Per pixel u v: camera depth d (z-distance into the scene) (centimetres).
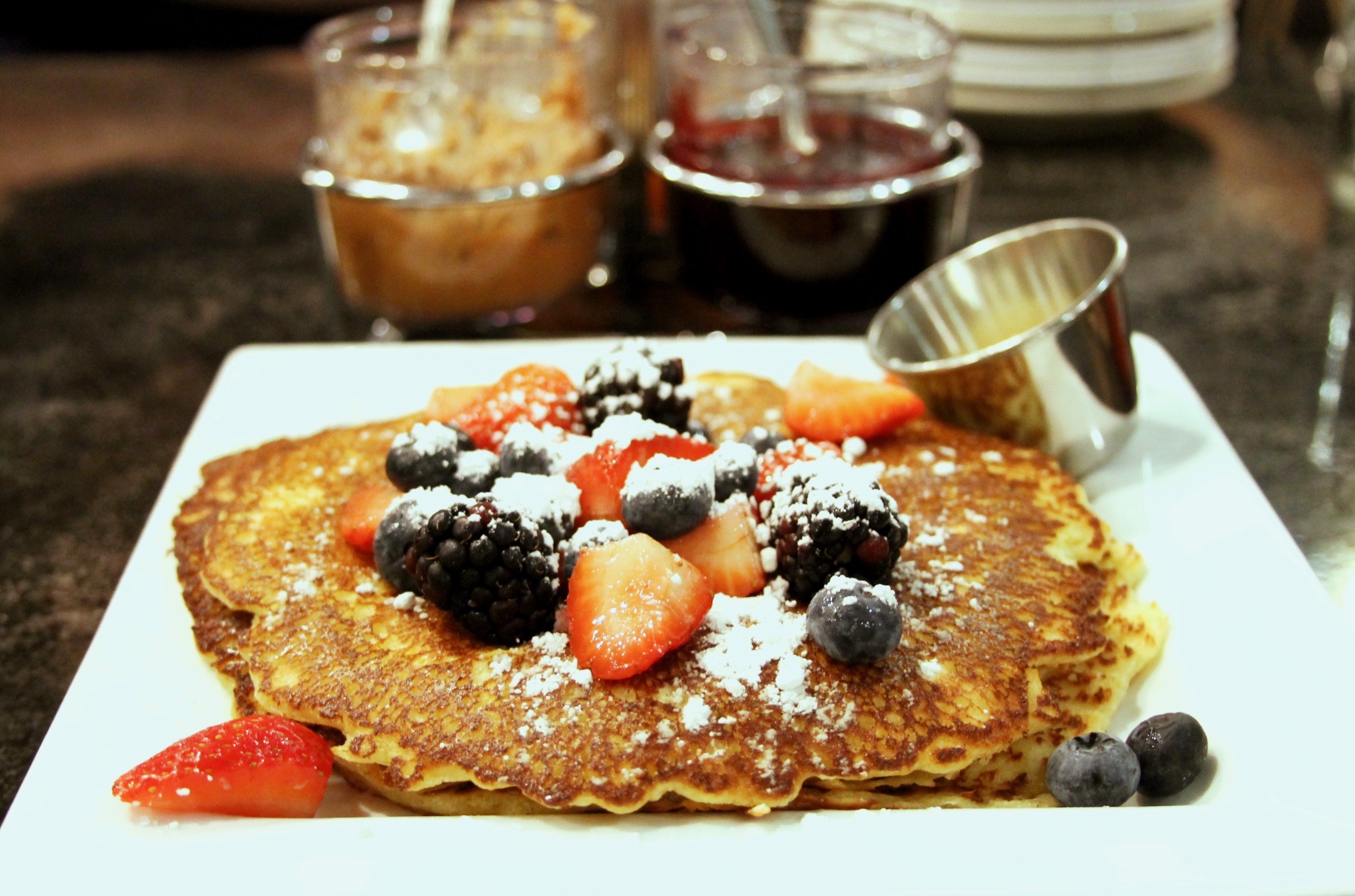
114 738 29
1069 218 56
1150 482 35
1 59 82
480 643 29
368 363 40
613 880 25
